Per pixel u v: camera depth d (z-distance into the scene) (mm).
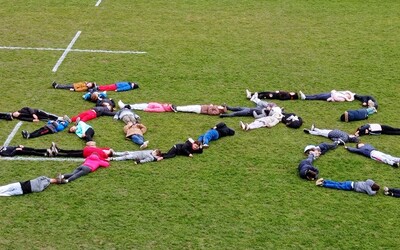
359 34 27016
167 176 17109
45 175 16953
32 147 18125
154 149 18344
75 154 17719
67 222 15234
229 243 14711
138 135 18672
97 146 18406
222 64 23906
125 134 19047
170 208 15836
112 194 16297
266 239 14883
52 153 17672
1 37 25672
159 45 25406
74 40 25609
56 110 20328
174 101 21125
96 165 17250
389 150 18719
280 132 19484
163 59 24188
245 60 24297
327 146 18391
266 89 22109
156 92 21688
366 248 14734
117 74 22859
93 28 26891
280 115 19984
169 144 18656
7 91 21391
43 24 27125
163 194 16359
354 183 16703
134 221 15344
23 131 18578
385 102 21469
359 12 29500
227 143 18781
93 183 16719
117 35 26250
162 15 28562
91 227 15094
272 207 16000
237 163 17812
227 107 20453
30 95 21188
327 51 25297
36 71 22906
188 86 22172
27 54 24250
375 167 17828
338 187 16766
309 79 22938
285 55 24844
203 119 20094
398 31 27438
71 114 20109
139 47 25156
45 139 18641
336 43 26062
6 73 22656
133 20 27891
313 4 30406
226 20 28188
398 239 15055
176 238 14812
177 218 15492
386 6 30312
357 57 24844
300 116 20469
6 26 26781
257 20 28281
